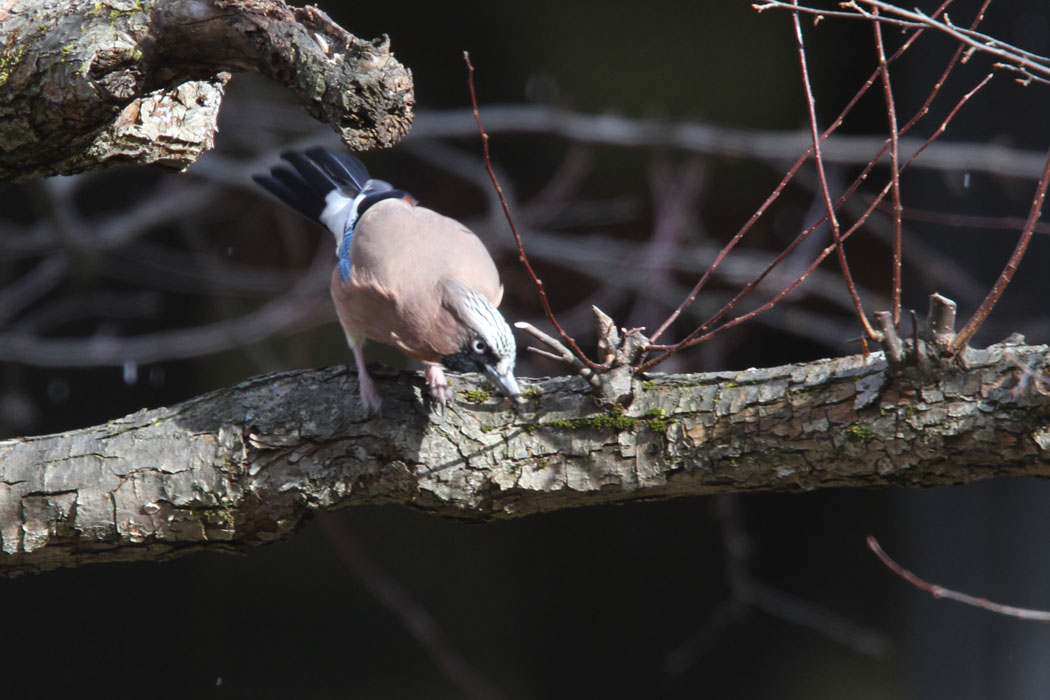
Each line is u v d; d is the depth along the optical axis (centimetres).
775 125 1429
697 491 448
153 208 1218
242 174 1196
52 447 469
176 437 462
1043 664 1257
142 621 1420
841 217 1272
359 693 1477
